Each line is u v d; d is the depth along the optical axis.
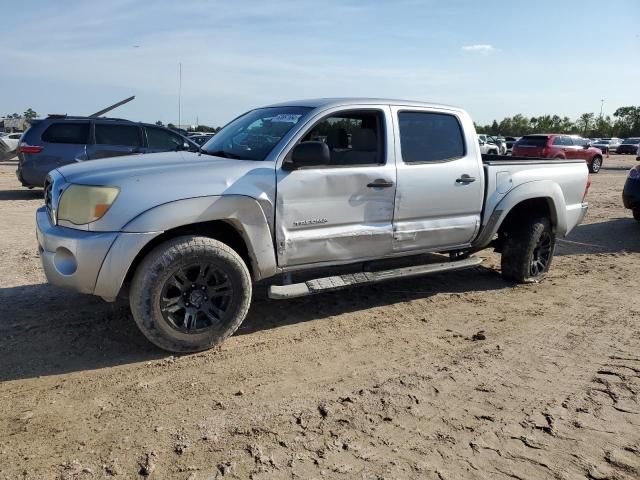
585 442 3.04
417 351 4.29
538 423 3.22
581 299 5.71
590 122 98.69
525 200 5.97
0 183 15.23
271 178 4.25
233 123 5.42
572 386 3.70
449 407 3.39
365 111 4.84
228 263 4.08
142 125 12.47
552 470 2.78
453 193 5.32
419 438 3.04
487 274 6.64
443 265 5.47
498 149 31.66
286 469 2.74
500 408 3.39
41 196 12.66
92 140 12.01
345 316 5.04
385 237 4.93
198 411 3.29
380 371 3.90
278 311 5.11
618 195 15.38
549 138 23.88
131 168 4.08
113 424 3.13
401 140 5.03
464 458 2.87
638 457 2.91
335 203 4.59
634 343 4.48
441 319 5.04
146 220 3.76
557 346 4.41
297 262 4.53
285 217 4.35
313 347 4.32
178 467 2.74
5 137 26.92
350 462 2.81
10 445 2.91
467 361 4.09
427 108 5.25
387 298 5.61
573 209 6.39
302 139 4.48
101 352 4.11
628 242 8.88
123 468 2.73
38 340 4.28
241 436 3.03
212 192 3.98
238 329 4.65
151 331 3.90
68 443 2.94
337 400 3.45
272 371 3.87
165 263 3.85
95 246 3.71
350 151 4.78
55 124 11.88
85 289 3.81
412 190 5.02
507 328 4.83
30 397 3.43
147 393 3.51
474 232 5.61
